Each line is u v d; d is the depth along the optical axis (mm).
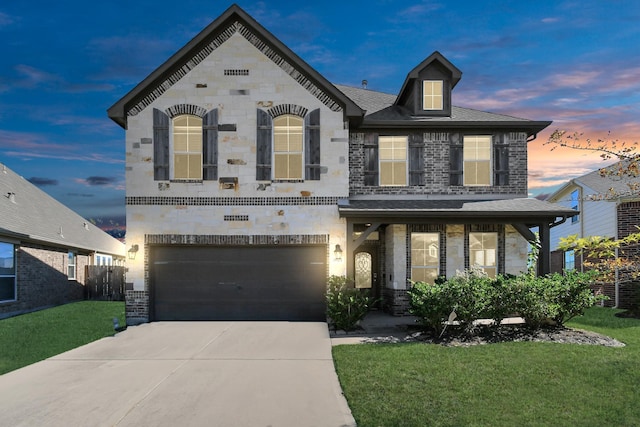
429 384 6918
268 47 13570
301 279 13336
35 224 18984
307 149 13484
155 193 13195
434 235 14492
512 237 14508
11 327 13273
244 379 7602
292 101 13523
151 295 13195
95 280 23625
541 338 9969
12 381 7609
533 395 6395
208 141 13359
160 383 7422
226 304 13281
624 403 6062
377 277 15477
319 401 6516
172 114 13367
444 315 10219
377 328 11969
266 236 13266
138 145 13281
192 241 13164
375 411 5926
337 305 11680
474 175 14766
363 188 14430
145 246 13141
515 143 14742
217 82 13461
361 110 13367
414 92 15102
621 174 6848
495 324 10844
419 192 14492
